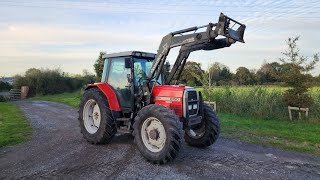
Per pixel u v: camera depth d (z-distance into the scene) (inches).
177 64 245.1
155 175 187.3
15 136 305.4
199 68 640.4
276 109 471.2
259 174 189.2
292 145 269.6
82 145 267.0
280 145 269.6
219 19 210.7
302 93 453.4
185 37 228.5
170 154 204.8
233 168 200.8
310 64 452.1
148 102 245.0
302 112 454.6
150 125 223.9
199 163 211.9
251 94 531.8
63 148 255.9
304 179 181.0
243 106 513.3
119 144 269.1
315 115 445.4
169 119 207.0
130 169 199.2
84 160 219.3
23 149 253.3
